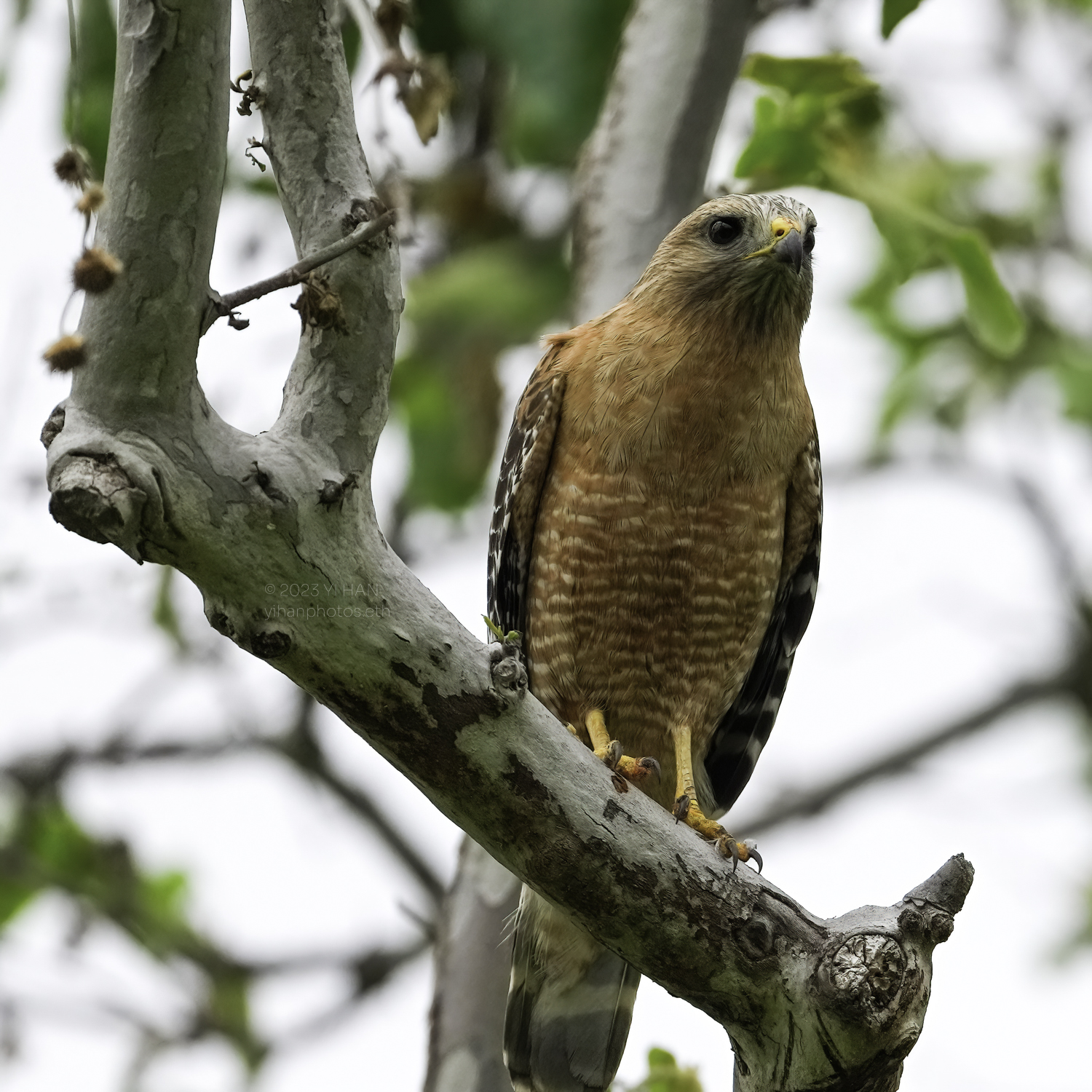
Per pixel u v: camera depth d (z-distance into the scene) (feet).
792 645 35.68
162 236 18.17
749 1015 22.95
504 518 33.68
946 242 34.58
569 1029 30.40
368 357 20.49
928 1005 22.03
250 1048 44.52
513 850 22.63
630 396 31.40
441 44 37.55
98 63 33.83
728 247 31.63
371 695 21.26
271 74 20.53
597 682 33.30
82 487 18.63
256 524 19.83
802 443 32.86
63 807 46.37
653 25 33.40
